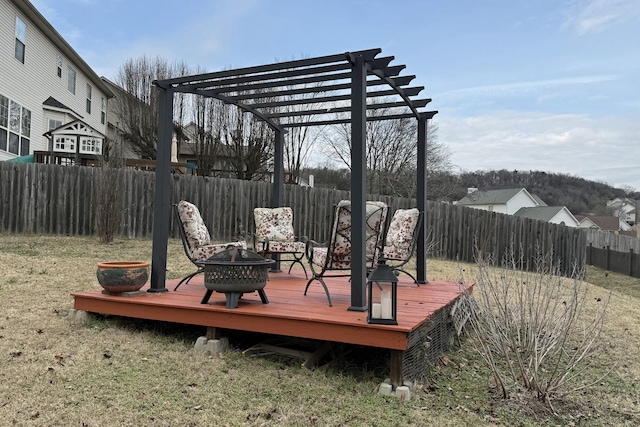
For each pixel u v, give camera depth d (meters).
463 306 4.37
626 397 3.27
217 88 4.83
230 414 2.59
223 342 3.75
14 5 12.33
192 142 20.09
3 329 4.01
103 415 2.52
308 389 3.01
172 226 10.29
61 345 3.66
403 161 23.03
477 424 2.62
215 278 3.65
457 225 11.11
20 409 2.55
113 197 9.20
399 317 3.33
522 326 3.54
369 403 2.82
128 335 4.02
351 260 3.63
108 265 4.39
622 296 8.45
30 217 9.42
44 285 5.81
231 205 10.49
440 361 3.80
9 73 12.23
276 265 6.34
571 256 11.34
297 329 3.36
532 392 3.10
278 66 3.87
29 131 13.40
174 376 3.13
